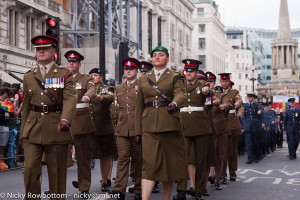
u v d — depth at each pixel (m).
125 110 8.83
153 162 6.91
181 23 67.62
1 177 11.68
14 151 13.73
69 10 34.31
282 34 97.75
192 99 8.95
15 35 27.84
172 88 7.11
